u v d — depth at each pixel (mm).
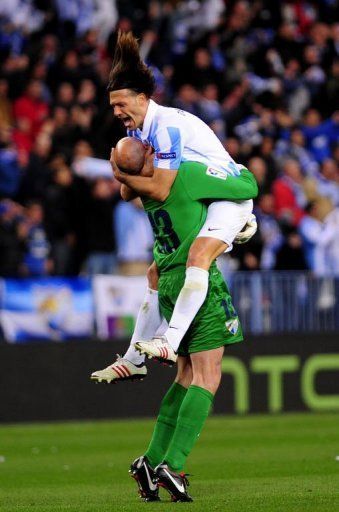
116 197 54531
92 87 59531
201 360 22438
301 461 31750
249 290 50344
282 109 68750
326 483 25719
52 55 60188
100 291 48812
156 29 67312
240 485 25719
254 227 23781
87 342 48438
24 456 35281
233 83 66688
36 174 53344
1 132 54781
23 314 47531
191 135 22750
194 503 21656
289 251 56688
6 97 57531
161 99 62750
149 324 23547
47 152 54781
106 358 48688
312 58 72250
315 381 51750
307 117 68500
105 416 48781
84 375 48406
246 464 31312
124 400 49125
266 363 50781
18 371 47469
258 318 50531
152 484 22719
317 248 59500
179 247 22781
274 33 71750
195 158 22828
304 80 70938
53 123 56344
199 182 22656
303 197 61469
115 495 24297
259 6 71875
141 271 54094
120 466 31875
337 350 51969
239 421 47031
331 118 71125
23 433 43219
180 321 21812
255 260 55594
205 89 65250
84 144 54656
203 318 22391
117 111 22641
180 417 22094
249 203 23438
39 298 47812
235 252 55000
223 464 31422
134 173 22297
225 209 22797
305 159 65375
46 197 53062
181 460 21906
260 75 69625
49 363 47938
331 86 71750
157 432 23047
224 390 50250
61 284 48219
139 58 22469
